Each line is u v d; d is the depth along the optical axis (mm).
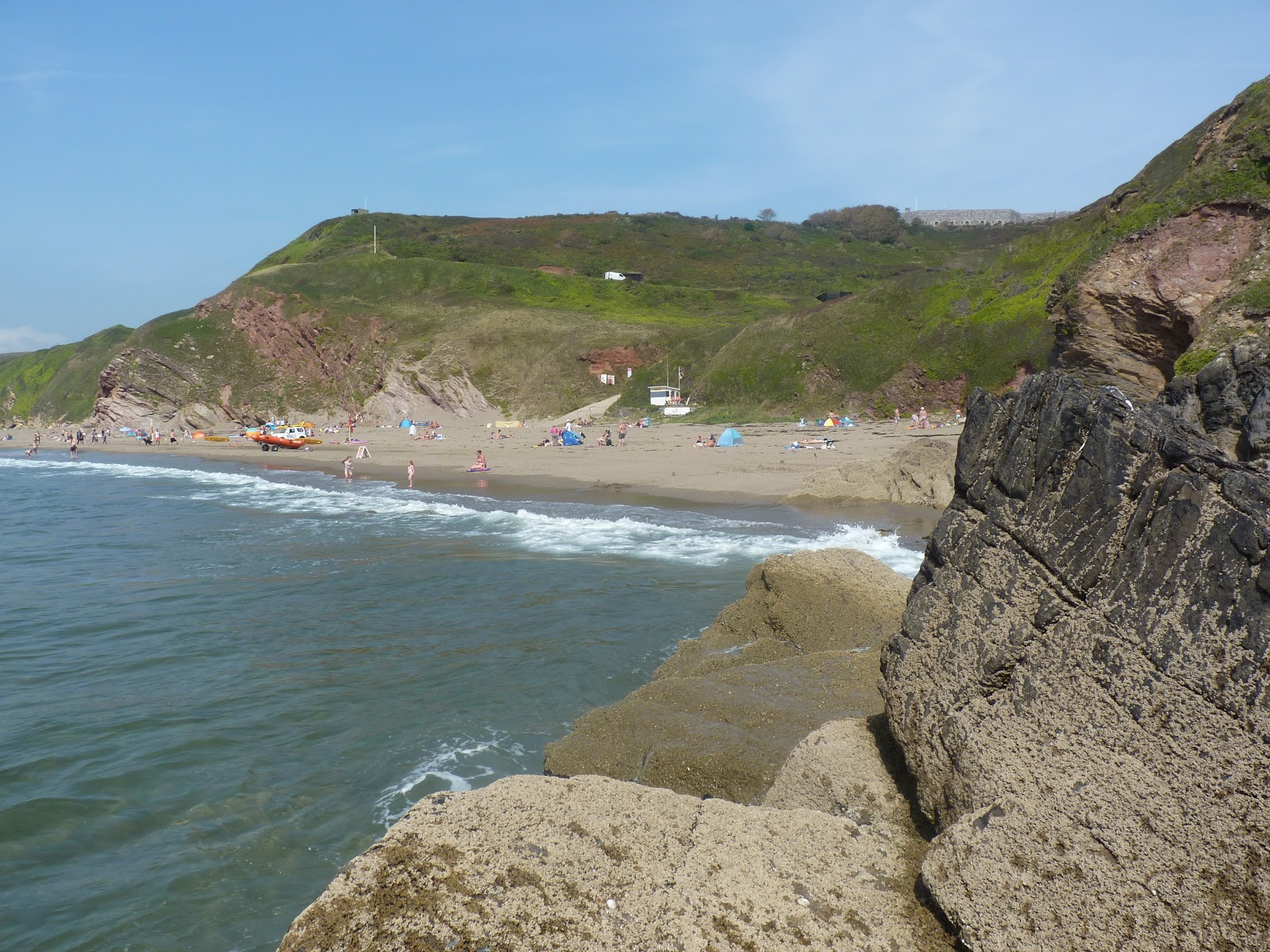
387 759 8531
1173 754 2736
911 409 53562
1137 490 3102
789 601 8914
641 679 10359
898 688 4109
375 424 75875
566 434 47250
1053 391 3580
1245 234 24812
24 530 25859
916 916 3250
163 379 83375
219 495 34500
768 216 160375
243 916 6168
